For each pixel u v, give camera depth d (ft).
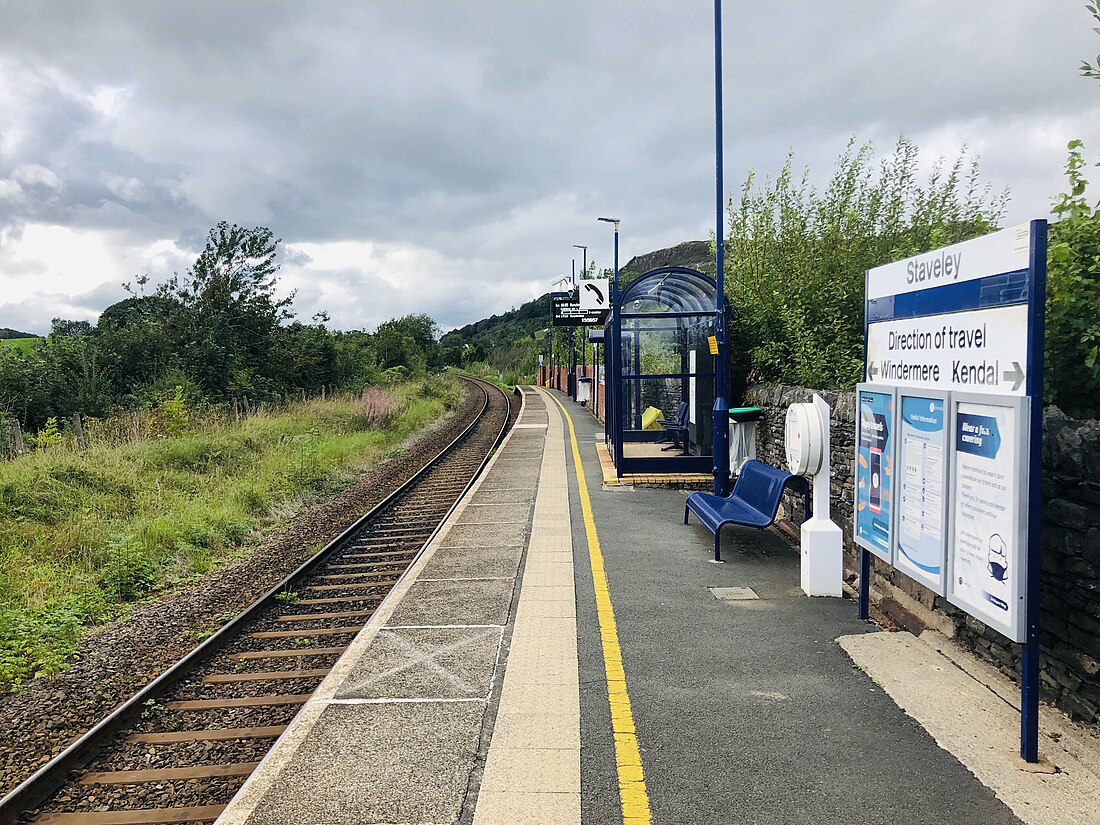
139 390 75.25
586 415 97.60
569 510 36.11
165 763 16.08
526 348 281.13
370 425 82.79
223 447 53.88
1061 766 12.69
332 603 26.53
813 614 21.06
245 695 19.34
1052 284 16.69
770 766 13.14
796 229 42.91
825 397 27.63
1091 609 13.24
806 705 15.43
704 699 15.81
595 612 21.49
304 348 107.86
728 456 39.50
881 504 18.39
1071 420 14.10
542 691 16.35
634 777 12.89
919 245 37.37
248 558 33.55
